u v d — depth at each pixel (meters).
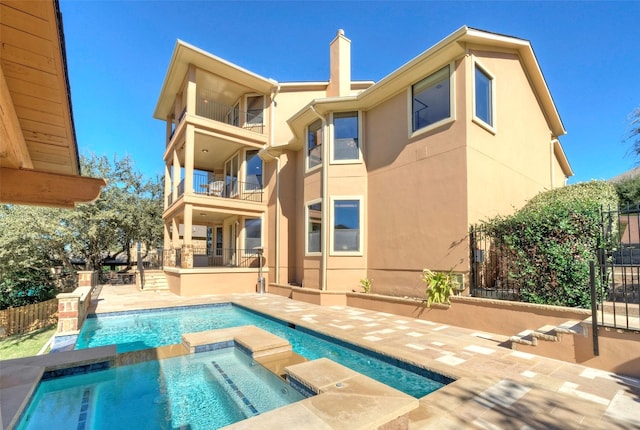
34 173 3.16
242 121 17.41
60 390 5.02
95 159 20.70
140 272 15.53
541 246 6.51
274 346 6.21
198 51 14.22
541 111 12.60
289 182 15.08
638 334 4.49
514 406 3.70
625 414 3.49
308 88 17.16
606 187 8.75
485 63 9.41
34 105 2.85
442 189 8.85
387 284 10.32
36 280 16.97
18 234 14.67
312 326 7.78
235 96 17.88
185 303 11.52
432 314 8.26
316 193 12.41
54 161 4.03
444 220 8.73
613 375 4.57
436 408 3.67
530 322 6.44
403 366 5.45
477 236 8.11
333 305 10.93
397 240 10.09
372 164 11.24
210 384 5.24
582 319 5.75
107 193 20.47
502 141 9.89
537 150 12.10
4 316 13.37
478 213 8.51
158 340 8.02
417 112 9.86
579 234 6.11
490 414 3.52
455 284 8.15
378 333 7.07
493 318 7.02
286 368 4.56
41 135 3.36
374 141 11.25
